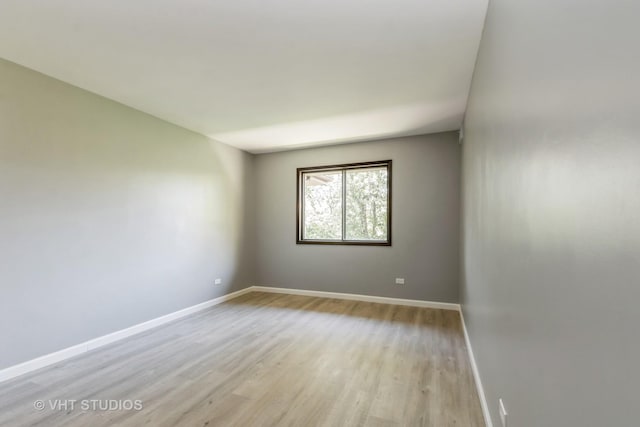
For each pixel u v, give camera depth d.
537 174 0.92
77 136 2.74
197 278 4.06
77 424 1.77
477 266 2.27
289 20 1.84
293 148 4.98
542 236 0.88
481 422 1.80
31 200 2.42
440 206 4.15
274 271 5.14
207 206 4.26
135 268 3.23
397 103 3.13
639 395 0.44
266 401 2.01
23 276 2.36
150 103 3.13
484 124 1.93
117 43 2.09
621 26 0.49
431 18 1.83
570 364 0.69
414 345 2.91
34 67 2.41
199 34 1.98
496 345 1.56
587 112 0.61
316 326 3.44
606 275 0.54
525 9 1.03
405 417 1.85
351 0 1.67
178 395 2.07
